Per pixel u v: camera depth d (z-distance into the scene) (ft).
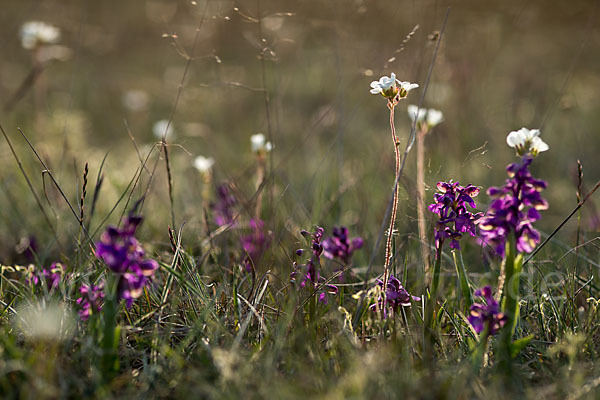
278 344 10.78
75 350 11.02
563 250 16.93
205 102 34.04
